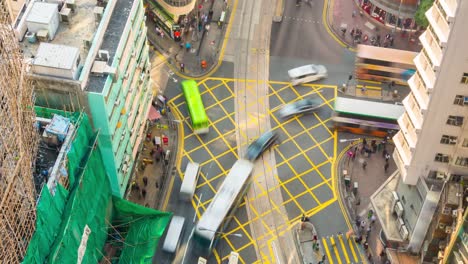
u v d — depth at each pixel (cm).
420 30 13162
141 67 10206
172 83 12350
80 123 8625
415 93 9106
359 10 13500
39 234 7856
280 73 12556
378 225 10662
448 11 7950
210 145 11550
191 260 10169
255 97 12212
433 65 8488
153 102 11931
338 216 10788
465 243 8656
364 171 11288
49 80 8462
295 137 11694
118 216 10169
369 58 12119
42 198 7900
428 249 9831
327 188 11100
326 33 13200
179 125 11762
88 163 8844
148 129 11581
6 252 7244
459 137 9019
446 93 8569
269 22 13338
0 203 7025
